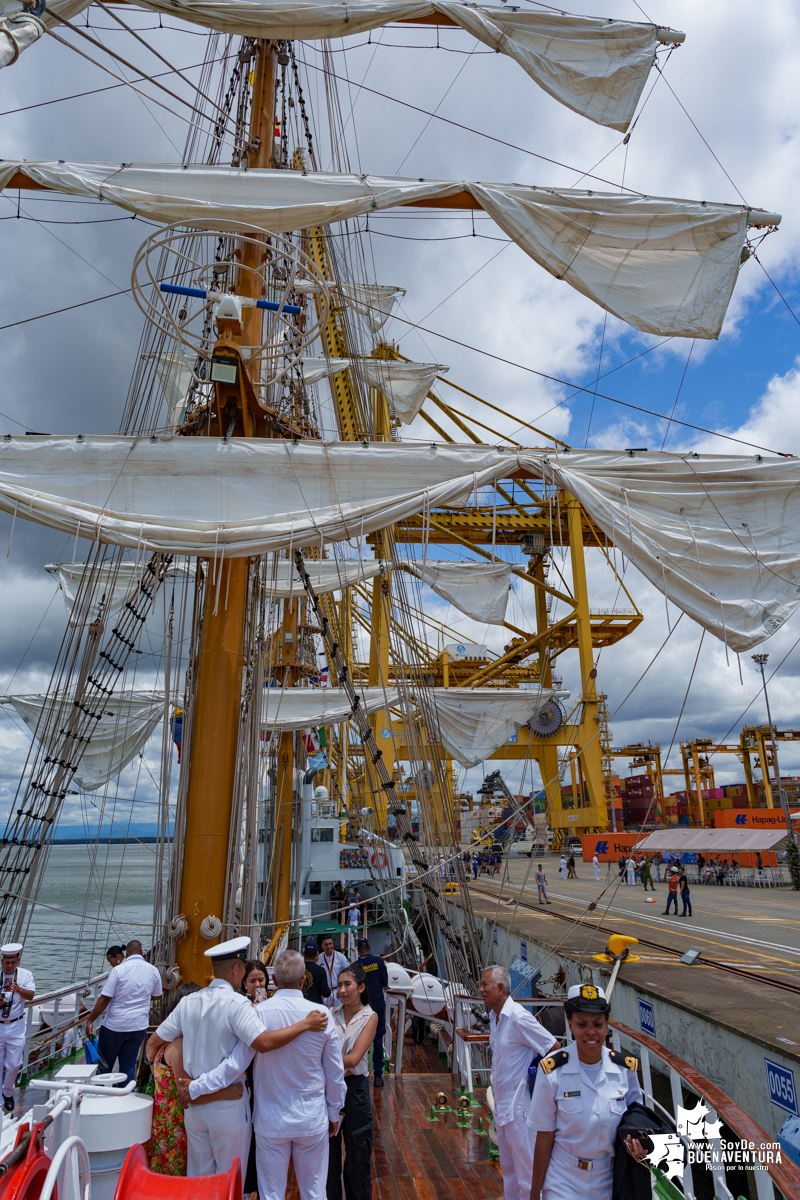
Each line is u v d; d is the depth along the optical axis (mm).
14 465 9555
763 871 32906
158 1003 7648
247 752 9180
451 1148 6168
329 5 10734
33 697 20969
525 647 41062
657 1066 8883
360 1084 4805
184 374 16359
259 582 10023
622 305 11062
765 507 10320
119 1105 3971
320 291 8562
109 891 64125
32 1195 2768
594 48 11539
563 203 10961
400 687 13883
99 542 9383
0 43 5094
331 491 9742
